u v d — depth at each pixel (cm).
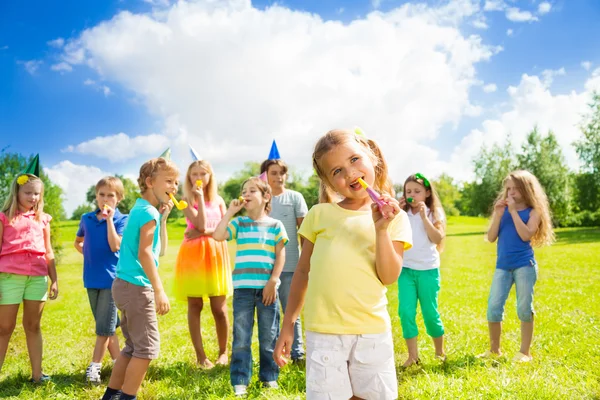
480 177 4975
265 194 397
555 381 343
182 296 443
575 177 4159
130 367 315
